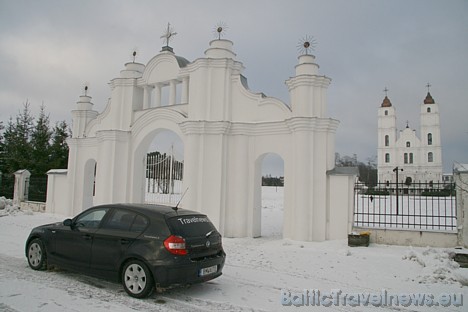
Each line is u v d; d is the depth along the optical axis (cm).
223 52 1405
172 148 1770
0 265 800
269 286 709
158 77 1574
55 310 538
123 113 1666
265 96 1388
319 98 1259
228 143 1371
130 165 1625
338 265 885
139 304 575
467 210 990
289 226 1253
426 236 1041
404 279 773
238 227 1338
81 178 1883
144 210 661
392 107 6625
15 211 2025
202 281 626
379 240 1102
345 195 1185
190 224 650
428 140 6397
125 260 628
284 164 1286
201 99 1380
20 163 2811
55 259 723
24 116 3108
